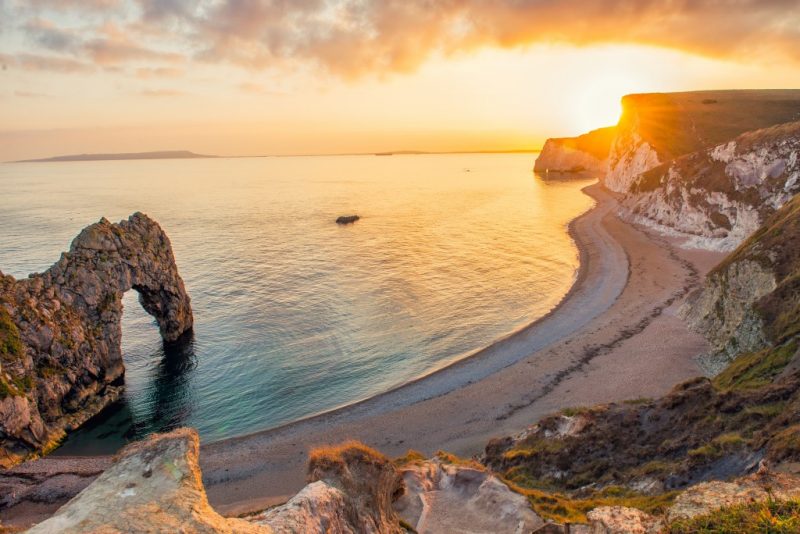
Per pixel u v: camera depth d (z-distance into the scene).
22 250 95.75
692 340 44.97
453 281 71.50
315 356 49.47
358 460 16.64
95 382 44.19
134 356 51.34
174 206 162.62
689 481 18.28
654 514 15.34
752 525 10.12
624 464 22.94
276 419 39.84
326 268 80.00
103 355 45.75
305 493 12.27
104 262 48.31
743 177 78.62
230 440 36.81
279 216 136.88
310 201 172.88
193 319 59.66
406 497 20.03
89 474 33.47
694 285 60.75
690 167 93.19
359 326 56.03
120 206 163.88
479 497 19.73
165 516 8.92
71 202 179.00
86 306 46.28
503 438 31.22
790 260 39.06
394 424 37.16
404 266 80.19
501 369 44.22
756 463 16.73
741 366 31.41
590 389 38.94
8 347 38.12
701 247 77.94
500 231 108.75
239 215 139.62
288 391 43.59
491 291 66.75
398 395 41.41
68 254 47.59
